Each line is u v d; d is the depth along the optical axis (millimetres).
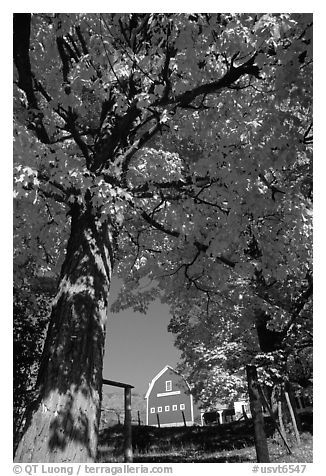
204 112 6293
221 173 5777
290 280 8930
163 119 5680
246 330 10352
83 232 5770
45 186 5426
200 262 7934
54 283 9766
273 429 15297
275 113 4887
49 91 6695
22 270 8750
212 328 10633
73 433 4480
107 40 5832
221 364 11359
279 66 4551
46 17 6027
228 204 6016
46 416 4500
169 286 8938
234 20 4754
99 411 4906
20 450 4359
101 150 6027
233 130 6066
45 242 8562
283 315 8688
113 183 5414
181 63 5391
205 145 6996
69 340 4965
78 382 4758
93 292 5371
